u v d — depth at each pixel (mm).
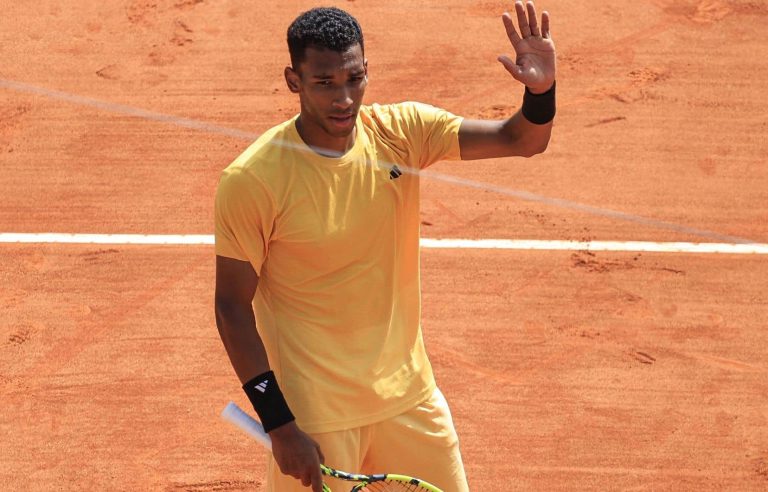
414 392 15477
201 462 21641
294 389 14734
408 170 14750
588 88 34125
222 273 14164
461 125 15148
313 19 13336
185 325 25266
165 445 22078
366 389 14883
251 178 13562
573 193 29781
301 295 14547
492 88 34344
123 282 26703
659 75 34688
